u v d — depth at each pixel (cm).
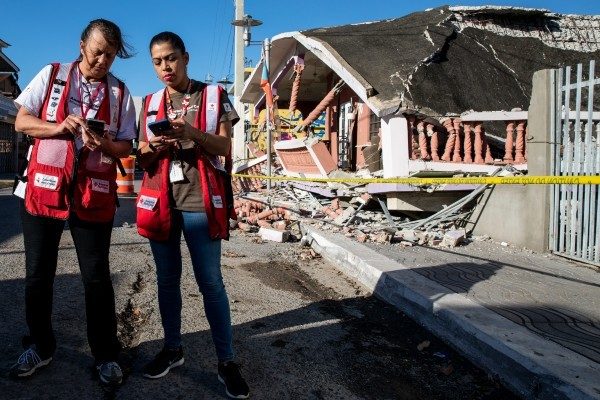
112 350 306
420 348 381
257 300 481
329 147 1564
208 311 300
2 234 741
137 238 752
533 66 1180
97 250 296
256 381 318
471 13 1268
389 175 906
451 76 1034
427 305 425
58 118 283
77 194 285
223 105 299
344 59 1076
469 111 963
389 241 739
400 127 909
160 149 284
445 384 328
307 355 362
